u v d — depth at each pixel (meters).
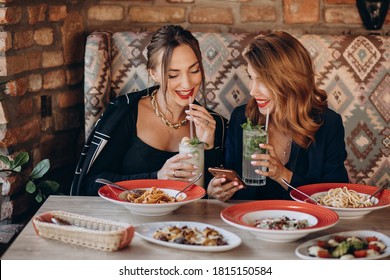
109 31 3.08
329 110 2.33
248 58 2.21
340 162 2.29
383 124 2.84
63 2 3.07
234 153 2.38
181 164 2.08
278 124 2.25
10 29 2.67
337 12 3.25
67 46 3.12
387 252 1.52
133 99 2.53
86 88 2.80
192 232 1.62
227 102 2.82
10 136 2.68
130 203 1.77
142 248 1.58
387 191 1.96
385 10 3.21
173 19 3.27
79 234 1.57
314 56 2.82
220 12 3.27
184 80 2.31
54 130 3.06
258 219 1.73
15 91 2.69
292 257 1.53
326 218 1.68
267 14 3.26
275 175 2.06
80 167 2.56
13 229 2.66
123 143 2.50
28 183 2.65
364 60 2.83
